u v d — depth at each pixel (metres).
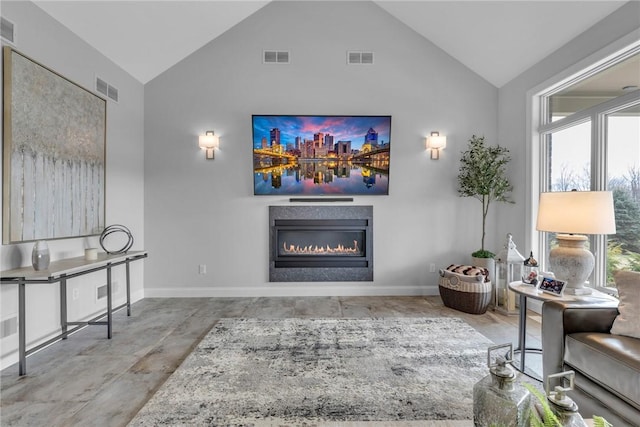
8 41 2.45
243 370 2.26
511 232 4.10
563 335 1.83
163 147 4.30
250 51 4.32
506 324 3.26
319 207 4.34
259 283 4.36
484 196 4.16
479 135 4.38
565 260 2.23
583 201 2.12
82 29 3.14
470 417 1.73
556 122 3.45
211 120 4.31
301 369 2.27
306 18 4.34
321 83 4.34
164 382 2.13
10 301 2.43
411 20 4.21
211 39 4.29
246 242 4.34
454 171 4.38
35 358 2.51
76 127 3.09
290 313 3.60
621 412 1.44
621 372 1.45
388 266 4.39
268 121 4.24
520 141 3.94
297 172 4.30
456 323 3.25
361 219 4.36
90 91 3.28
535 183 3.73
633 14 2.55
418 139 4.37
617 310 1.83
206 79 4.31
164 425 1.67
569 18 2.98
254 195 4.33
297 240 4.45
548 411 0.85
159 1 3.36
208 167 4.32
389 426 1.36
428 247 4.39
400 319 3.37
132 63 3.89
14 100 2.44
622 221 2.76
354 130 4.28
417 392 1.98
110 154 3.66
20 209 2.49
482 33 3.76
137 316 3.52
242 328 3.11
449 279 3.71
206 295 4.32
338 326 3.16
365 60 4.35
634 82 2.68
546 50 3.43
